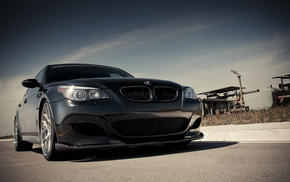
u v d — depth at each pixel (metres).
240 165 1.75
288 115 5.66
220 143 3.34
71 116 2.46
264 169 1.58
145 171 1.76
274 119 5.56
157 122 2.68
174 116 2.76
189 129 2.94
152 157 2.43
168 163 2.03
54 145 2.62
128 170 1.84
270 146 2.63
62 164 2.37
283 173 1.44
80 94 2.53
